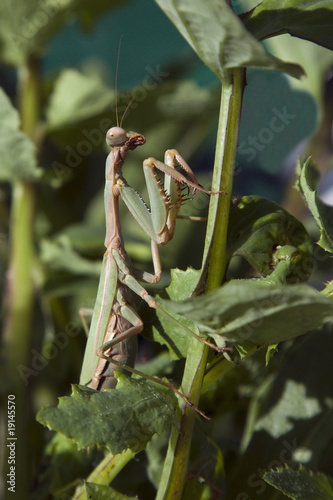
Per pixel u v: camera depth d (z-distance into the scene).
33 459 0.43
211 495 0.39
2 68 0.51
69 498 0.40
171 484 0.37
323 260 0.44
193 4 0.35
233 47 0.35
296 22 0.37
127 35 0.51
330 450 0.40
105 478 0.38
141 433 0.36
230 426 0.43
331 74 0.46
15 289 0.46
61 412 0.36
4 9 0.45
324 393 0.41
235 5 0.41
